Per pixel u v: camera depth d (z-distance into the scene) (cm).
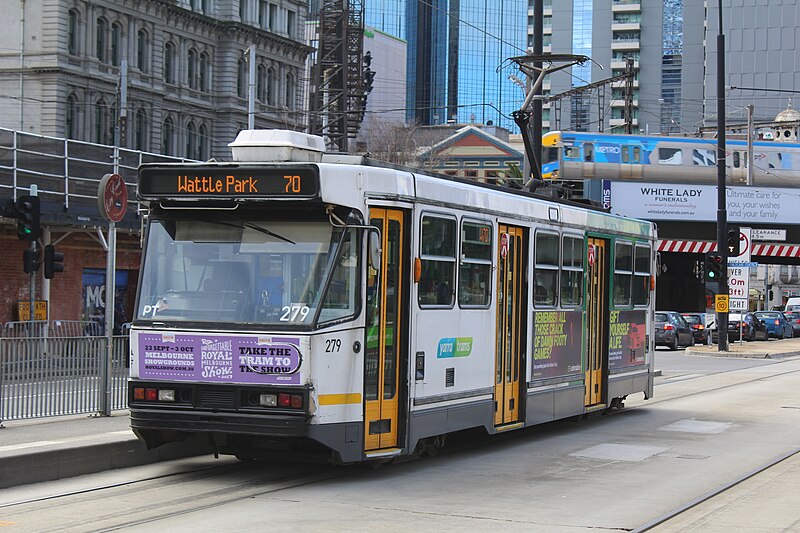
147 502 1281
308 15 13925
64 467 1448
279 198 1359
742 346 5819
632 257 2389
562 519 1236
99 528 1129
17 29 9056
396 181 1458
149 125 9919
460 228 1627
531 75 3519
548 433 2086
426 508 1286
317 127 8519
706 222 7000
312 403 1328
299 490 1382
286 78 11706
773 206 6981
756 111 15625
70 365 1823
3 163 3309
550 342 1950
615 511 1290
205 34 10625
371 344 1420
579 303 2092
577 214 2077
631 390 2381
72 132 9238
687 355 5203
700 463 1697
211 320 1377
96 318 3959
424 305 1524
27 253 2869
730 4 15725
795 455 1792
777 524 1212
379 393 1439
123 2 9550
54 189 3522
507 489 1435
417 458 1688
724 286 5109
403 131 9412
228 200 1388
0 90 9119
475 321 1677
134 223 3856
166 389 1384
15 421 1755
